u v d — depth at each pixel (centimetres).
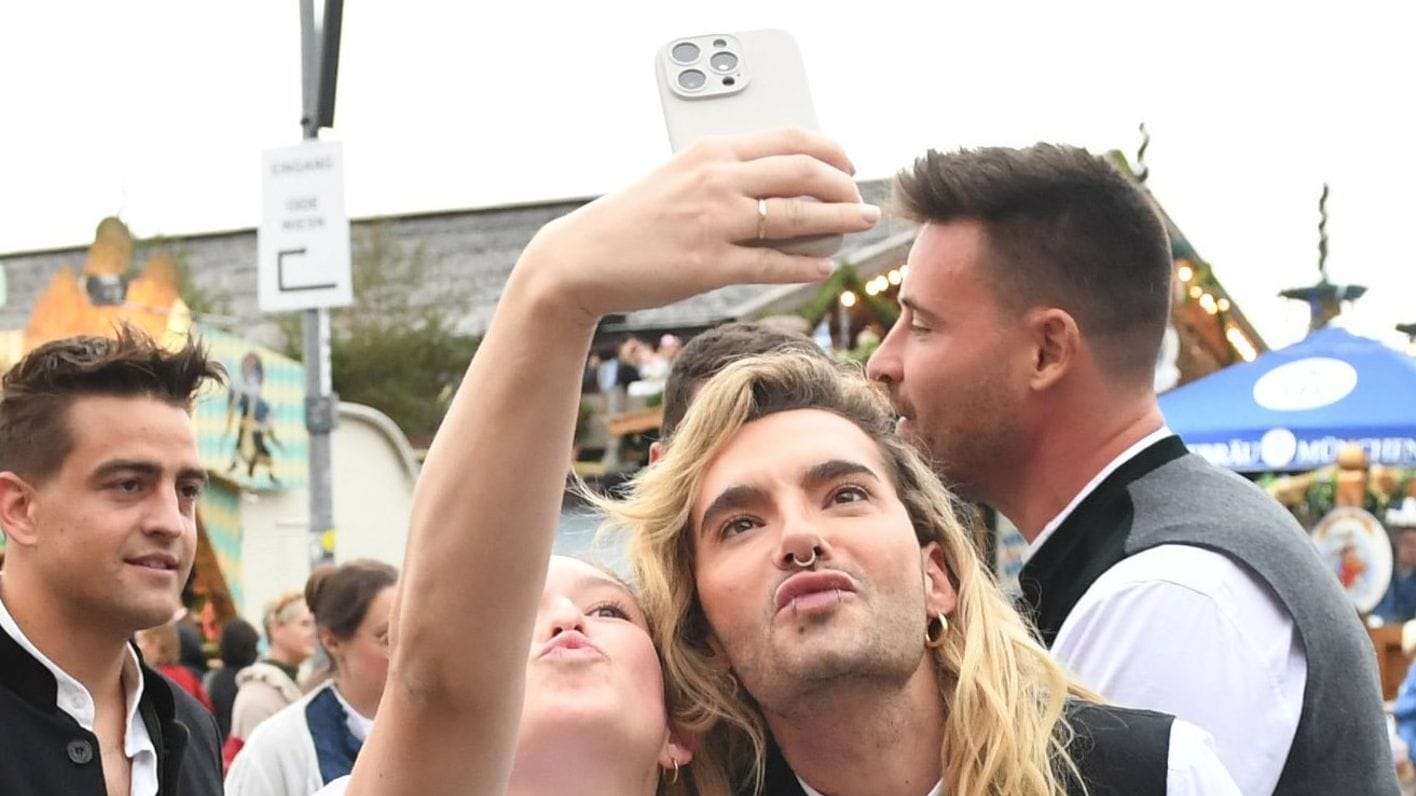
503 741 95
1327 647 159
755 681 129
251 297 1997
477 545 90
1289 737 154
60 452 213
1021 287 176
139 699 228
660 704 132
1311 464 571
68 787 205
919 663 134
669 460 139
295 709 343
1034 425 179
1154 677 154
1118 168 182
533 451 89
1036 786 131
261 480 1020
